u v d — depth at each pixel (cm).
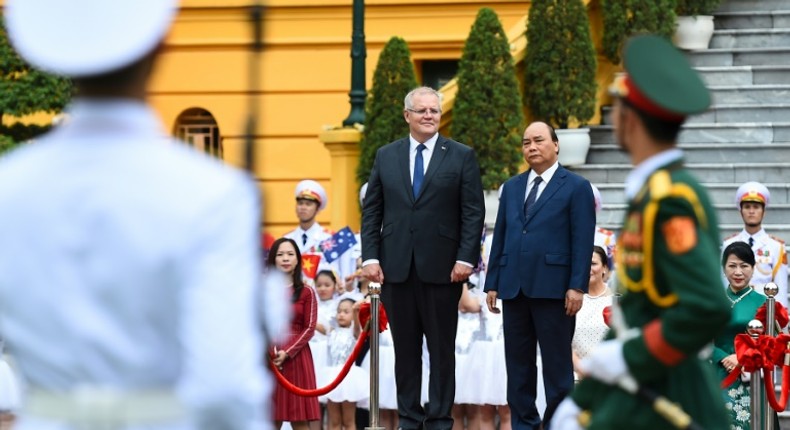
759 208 2461
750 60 3138
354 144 3045
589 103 3017
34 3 669
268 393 688
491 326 2327
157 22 668
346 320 2369
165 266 647
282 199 3606
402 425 2020
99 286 648
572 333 1972
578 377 2042
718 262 965
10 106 3372
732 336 1959
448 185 2003
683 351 953
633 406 983
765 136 2998
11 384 1914
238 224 657
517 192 2000
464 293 2328
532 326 1989
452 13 3569
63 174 661
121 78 669
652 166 998
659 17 3083
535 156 1977
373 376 1973
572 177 1978
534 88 3034
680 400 995
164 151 667
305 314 2112
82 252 651
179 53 3659
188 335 643
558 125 3052
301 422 2116
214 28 3641
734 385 1941
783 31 3180
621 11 3088
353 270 2605
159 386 656
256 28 907
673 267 957
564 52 3006
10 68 3369
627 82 1013
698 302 940
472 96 2930
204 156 720
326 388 1984
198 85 3653
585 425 1020
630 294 1001
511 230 1989
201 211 650
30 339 656
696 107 992
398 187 2020
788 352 1844
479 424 2344
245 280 654
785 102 3048
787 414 2311
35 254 655
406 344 2022
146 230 648
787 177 2883
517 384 1992
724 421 1011
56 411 654
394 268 2012
